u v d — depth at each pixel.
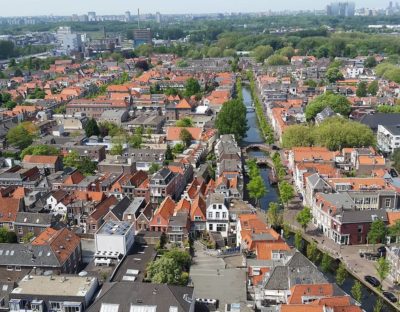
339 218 177.88
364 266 163.25
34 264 147.00
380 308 136.75
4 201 192.25
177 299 121.19
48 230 170.62
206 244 175.75
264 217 198.88
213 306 130.25
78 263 163.38
